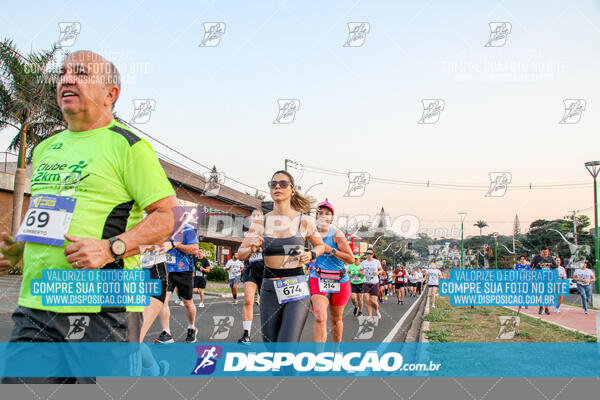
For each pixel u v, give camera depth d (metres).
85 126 1.89
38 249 1.73
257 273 5.50
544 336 5.04
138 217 1.91
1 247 1.89
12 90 9.23
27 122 10.17
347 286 4.32
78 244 1.56
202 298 10.48
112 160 1.78
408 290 21.08
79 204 1.74
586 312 9.85
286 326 3.08
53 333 1.70
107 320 1.76
